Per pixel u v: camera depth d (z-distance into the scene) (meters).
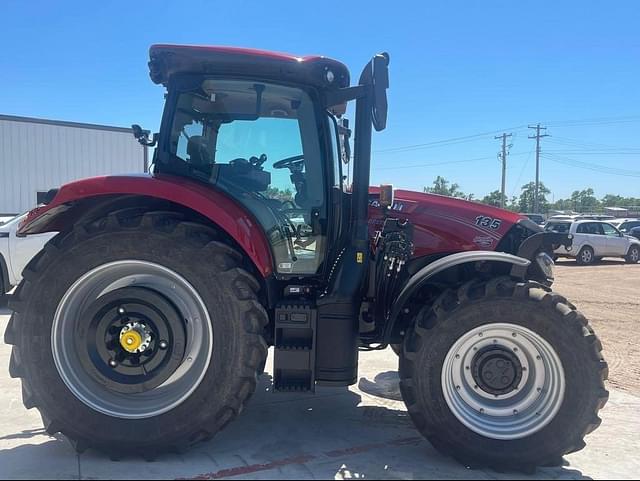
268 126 3.59
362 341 3.70
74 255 3.19
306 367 3.25
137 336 3.17
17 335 3.19
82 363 3.17
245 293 3.19
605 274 15.34
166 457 3.23
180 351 3.18
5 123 15.45
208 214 3.26
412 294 3.49
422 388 3.18
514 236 3.95
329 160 3.60
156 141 3.67
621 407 4.36
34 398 3.17
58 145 16.27
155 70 3.58
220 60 3.38
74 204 3.46
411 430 3.77
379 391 4.62
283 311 3.29
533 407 3.19
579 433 3.07
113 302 3.18
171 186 3.26
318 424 3.85
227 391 3.17
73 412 3.16
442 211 4.03
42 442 3.44
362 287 3.48
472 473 3.12
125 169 17.38
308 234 3.61
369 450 3.41
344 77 3.54
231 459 3.24
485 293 3.16
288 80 3.50
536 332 3.11
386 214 3.97
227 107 3.58
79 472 3.02
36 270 3.22
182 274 3.19
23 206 15.83
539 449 3.09
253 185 3.59
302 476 3.03
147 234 3.19
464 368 3.25
